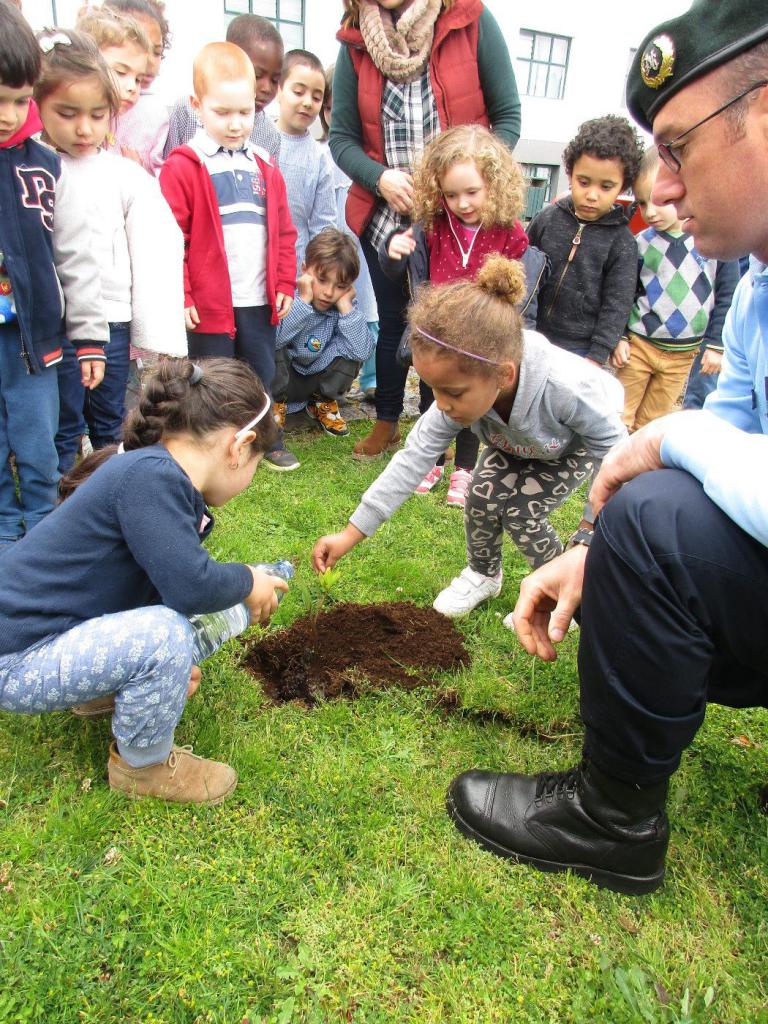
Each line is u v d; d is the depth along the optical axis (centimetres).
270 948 160
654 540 150
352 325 486
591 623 163
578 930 171
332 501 389
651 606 150
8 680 177
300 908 170
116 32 382
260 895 171
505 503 270
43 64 294
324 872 179
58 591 183
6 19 234
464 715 244
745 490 141
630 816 175
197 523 195
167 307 359
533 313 367
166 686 178
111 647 174
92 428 372
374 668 257
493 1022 151
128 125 442
